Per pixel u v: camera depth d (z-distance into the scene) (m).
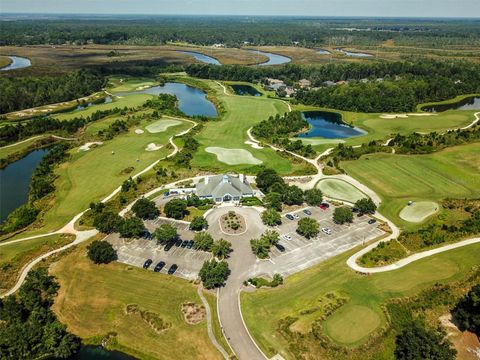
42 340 82.31
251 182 158.62
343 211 127.44
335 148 197.62
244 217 131.25
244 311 91.62
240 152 190.75
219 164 175.12
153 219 129.25
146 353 81.94
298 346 82.56
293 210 137.12
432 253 112.81
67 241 118.62
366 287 99.06
